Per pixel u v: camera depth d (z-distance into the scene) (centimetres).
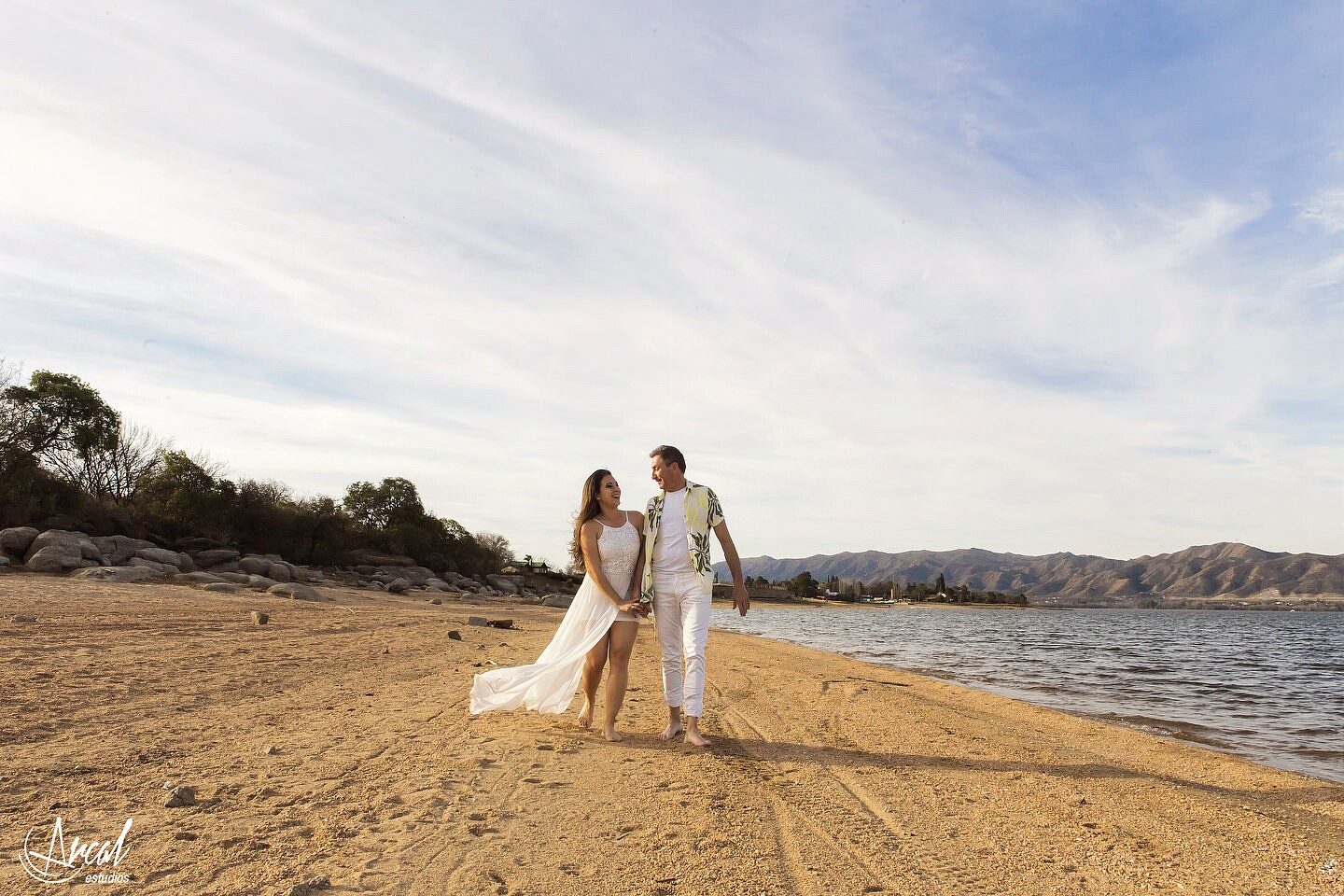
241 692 638
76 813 328
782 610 9831
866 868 319
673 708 566
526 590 6662
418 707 617
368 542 5566
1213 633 5438
